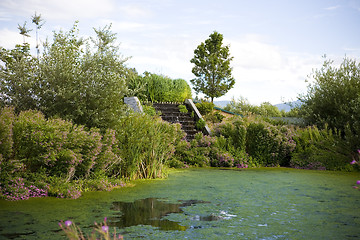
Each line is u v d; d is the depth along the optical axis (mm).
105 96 7473
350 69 14852
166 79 18375
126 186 6840
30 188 5414
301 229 3912
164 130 9828
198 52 27938
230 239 3486
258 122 12516
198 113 16344
